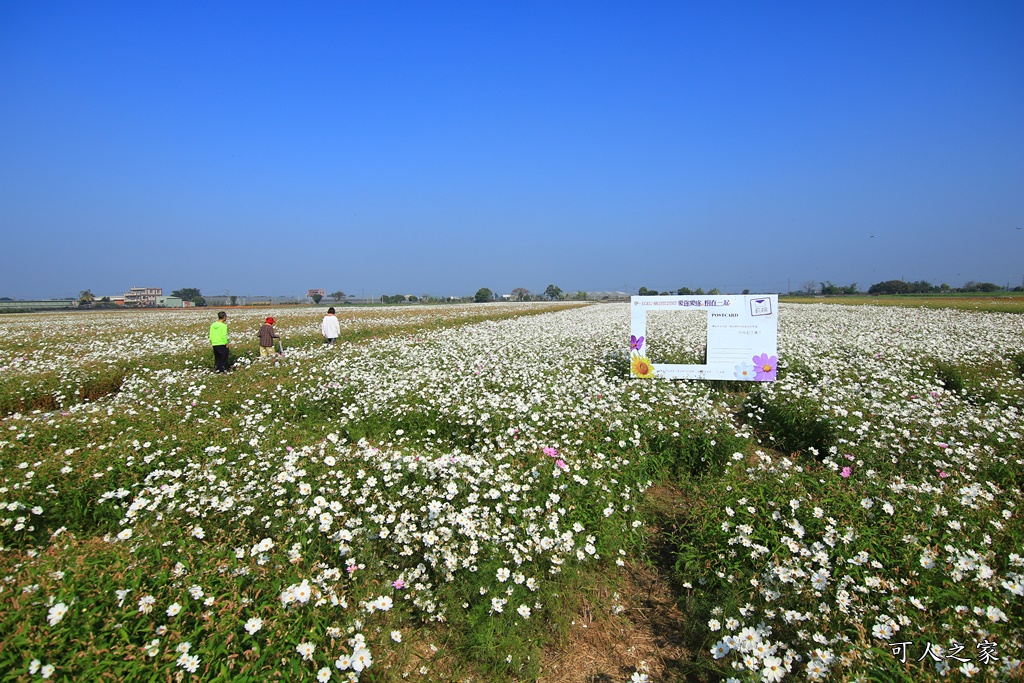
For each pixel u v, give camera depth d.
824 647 3.70
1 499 5.59
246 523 5.27
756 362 11.50
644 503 6.39
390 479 5.83
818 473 6.14
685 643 4.27
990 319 26.36
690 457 7.57
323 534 5.07
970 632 3.61
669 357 14.42
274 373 13.48
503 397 10.04
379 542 5.18
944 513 4.93
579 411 8.62
